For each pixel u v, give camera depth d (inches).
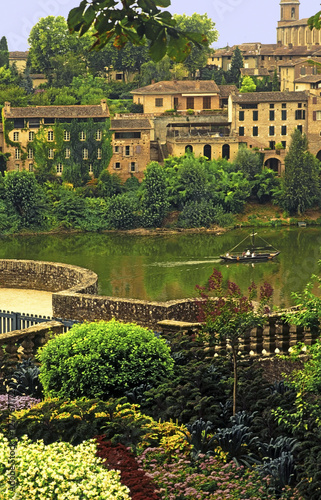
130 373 1015.0
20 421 877.8
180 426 911.7
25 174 6131.9
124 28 377.1
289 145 6939.0
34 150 6594.5
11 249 5600.4
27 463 737.6
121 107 7514.8
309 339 1143.6
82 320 1630.2
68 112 6638.8
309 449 818.2
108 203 6210.6
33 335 1235.2
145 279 4623.5
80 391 1013.2
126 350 1026.1
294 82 7623.0
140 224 6181.1
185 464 825.5
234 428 868.0
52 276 2119.8
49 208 6195.9
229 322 967.6
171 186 6289.4
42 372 1055.0
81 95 7642.7
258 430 899.4
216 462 832.9
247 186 6407.5
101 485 704.4
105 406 908.0
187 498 754.2
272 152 6899.6
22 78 7829.7
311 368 868.0
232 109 7042.3
